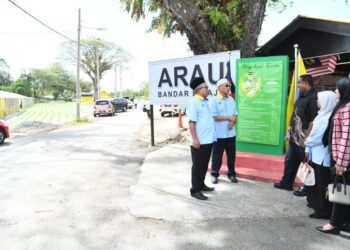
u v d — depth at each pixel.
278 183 5.28
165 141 10.87
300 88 4.73
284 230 3.76
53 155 8.77
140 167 7.14
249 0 7.94
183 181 5.84
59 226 4.01
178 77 8.33
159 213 4.34
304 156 4.65
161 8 9.35
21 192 5.39
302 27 6.94
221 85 5.41
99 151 9.30
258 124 6.25
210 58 7.48
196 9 7.91
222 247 3.41
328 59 7.29
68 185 5.78
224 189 5.25
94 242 3.58
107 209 4.56
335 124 3.33
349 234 3.61
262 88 6.11
